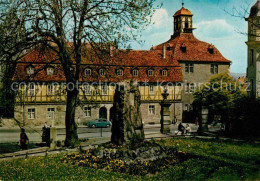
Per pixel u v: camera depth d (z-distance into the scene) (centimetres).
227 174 1408
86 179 1334
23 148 2173
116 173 1459
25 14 1820
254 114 2859
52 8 1959
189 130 2958
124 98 1847
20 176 1383
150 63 5150
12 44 1873
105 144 1858
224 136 2803
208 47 5872
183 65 5594
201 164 1602
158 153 1775
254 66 3962
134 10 2097
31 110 4303
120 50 2306
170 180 1338
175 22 6444
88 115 4672
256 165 1591
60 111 4416
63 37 2050
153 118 5019
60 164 1633
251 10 3656
